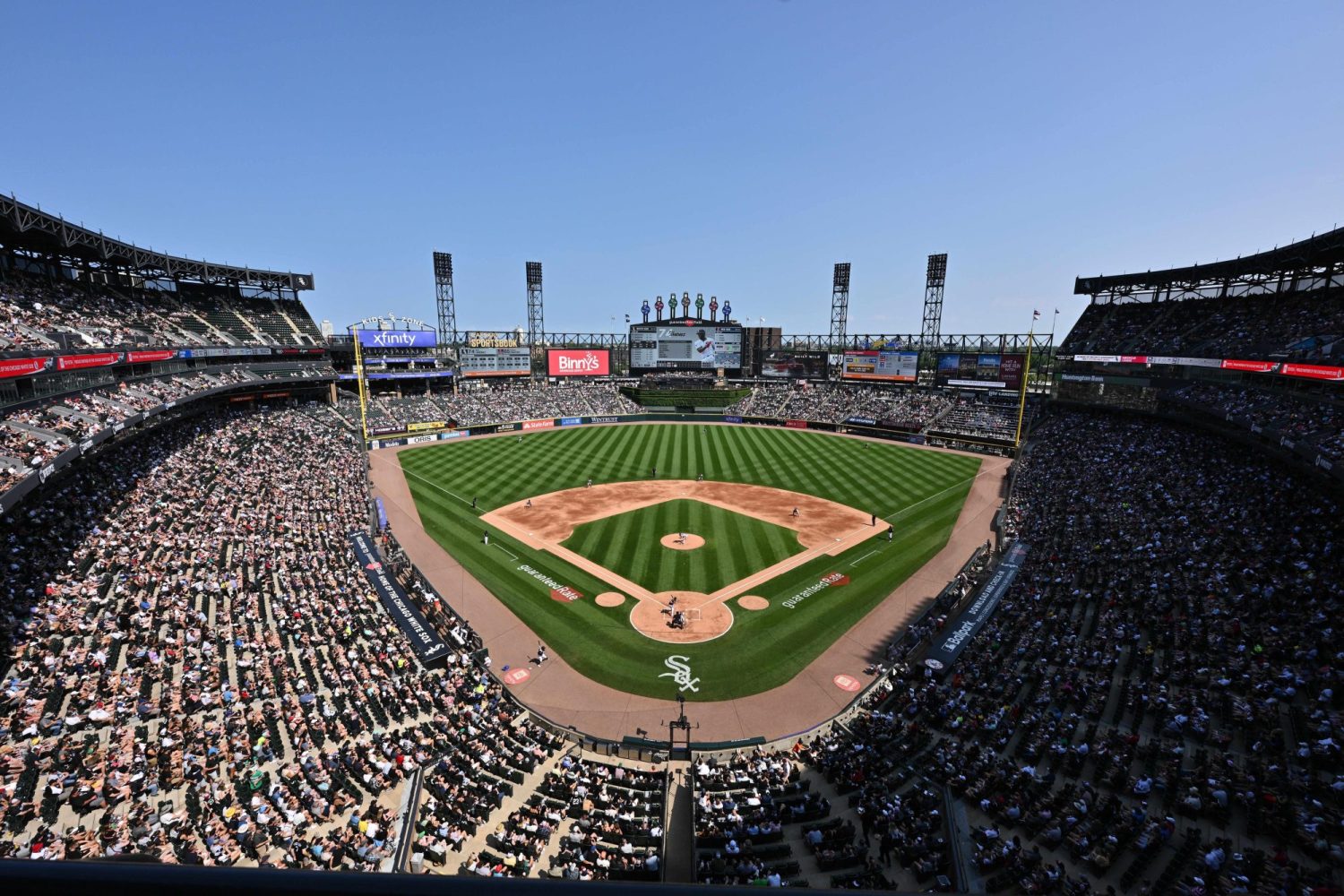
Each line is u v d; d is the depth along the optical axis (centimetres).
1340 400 4638
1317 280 6275
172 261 7419
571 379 11925
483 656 3256
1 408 3697
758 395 11256
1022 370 8988
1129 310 8462
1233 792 2114
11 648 2697
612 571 4412
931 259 10712
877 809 2164
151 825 1992
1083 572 3884
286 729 2506
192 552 3803
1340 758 2169
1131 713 2609
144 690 2594
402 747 2466
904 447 8600
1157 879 1864
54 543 3506
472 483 6656
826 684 3169
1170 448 5947
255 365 8050
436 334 10581
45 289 5897
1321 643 2755
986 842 2022
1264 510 4147
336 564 4019
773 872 1948
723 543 4938
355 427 8575
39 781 2119
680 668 3294
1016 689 2856
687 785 2450
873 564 4528
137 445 5269
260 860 1928
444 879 201
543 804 2275
